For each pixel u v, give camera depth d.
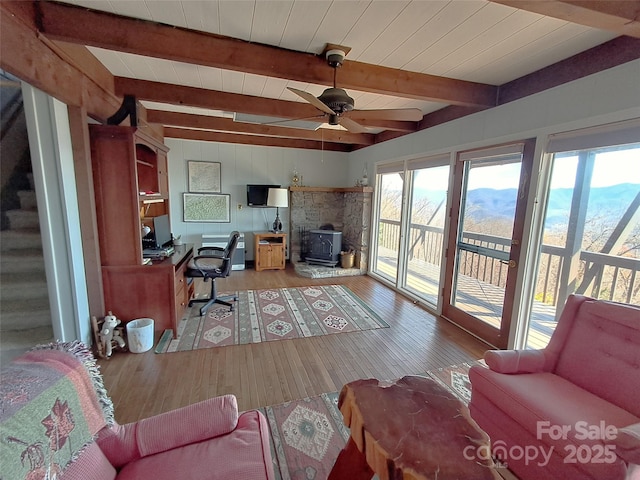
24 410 0.84
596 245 2.47
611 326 1.69
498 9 1.68
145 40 1.94
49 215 2.30
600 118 2.06
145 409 2.02
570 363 1.78
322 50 2.22
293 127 4.43
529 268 2.68
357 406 1.33
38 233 2.83
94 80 2.51
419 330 3.34
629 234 2.23
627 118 1.92
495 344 2.98
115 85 2.90
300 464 1.62
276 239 5.93
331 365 2.61
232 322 3.41
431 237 4.95
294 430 1.86
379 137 5.15
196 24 1.93
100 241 2.71
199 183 5.64
